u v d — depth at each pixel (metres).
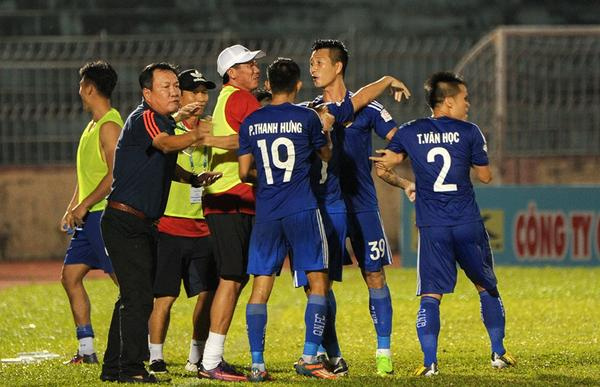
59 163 72.06
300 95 71.00
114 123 29.31
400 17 88.81
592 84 75.38
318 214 24.88
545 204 59.31
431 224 25.84
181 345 33.75
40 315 42.72
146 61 67.69
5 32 87.56
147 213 24.83
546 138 69.62
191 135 24.44
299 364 25.59
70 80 75.56
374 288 26.61
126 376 24.94
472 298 45.47
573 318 38.62
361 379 24.92
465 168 25.83
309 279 25.38
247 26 88.94
